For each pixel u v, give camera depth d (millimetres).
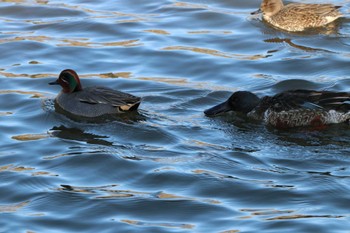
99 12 22938
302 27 21953
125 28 21844
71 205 13328
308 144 15445
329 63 19562
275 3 22406
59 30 21750
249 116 16734
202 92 18125
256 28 22000
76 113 17094
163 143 15594
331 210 12984
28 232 12500
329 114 16125
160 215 12984
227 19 22516
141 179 14203
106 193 13711
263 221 12656
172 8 23234
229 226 12547
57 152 15266
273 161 14734
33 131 16344
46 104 17594
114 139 15828
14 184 14062
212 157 14922
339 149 15195
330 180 13891
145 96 17891
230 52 20516
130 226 12594
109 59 20016
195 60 19859
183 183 14016
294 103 16328
